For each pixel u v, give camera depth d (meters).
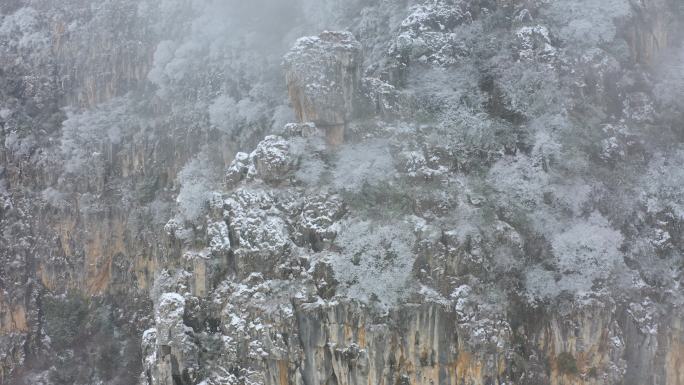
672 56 62.47
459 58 61.25
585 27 60.50
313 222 51.09
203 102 78.69
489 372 47.91
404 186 52.22
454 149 54.91
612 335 50.09
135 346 77.44
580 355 49.59
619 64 60.66
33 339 81.44
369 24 68.50
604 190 54.28
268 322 48.69
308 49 53.88
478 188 53.28
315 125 54.38
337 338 48.53
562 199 53.25
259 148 53.69
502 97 58.56
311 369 49.06
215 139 76.31
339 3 73.69
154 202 79.56
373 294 48.69
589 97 58.69
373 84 56.66
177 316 49.41
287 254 50.47
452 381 48.19
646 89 60.53
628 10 61.91
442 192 52.09
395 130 54.62
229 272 51.53
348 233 49.97
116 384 76.44
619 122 58.31
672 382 51.19
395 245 49.50
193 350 49.62
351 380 48.56
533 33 60.09
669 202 54.47
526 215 52.34
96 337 79.38
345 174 52.38
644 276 52.56
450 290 48.88
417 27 63.31
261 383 48.62
